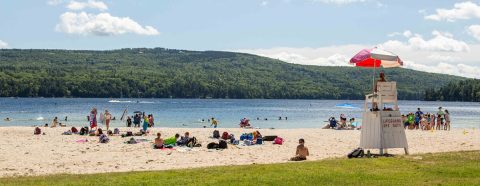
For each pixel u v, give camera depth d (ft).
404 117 149.18
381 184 39.60
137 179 42.65
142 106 439.63
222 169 48.03
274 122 235.40
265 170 46.57
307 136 112.78
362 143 62.34
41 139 101.86
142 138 105.40
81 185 40.11
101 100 626.23
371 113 61.31
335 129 145.48
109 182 41.24
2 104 442.09
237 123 221.25
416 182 40.27
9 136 108.88
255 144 93.09
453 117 305.53
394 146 60.59
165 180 41.81
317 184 39.75
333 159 56.70
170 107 425.69
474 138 101.60
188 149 82.94
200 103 571.69
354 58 62.69
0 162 65.57
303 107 487.61
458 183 39.58
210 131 129.29
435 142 91.50
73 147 86.28
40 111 317.01
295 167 48.24
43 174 53.06
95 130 120.47
